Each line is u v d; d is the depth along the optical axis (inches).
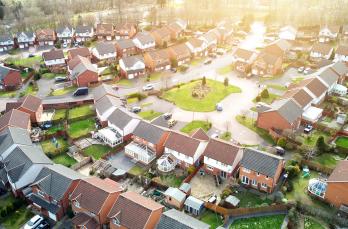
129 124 3634.4
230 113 4173.2
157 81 5088.6
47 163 3083.2
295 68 5398.6
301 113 3777.1
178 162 3292.3
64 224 2704.2
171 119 4003.4
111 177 3134.8
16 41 6781.5
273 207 2699.3
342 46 5546.3
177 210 2652.6
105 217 2613.2
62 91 4862.2
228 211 2684.5
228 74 5241.1
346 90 4473.4
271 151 3400.6
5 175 3063.5
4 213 2765.7
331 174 2787.9
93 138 3730.3
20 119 3718.0
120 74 5295.3
